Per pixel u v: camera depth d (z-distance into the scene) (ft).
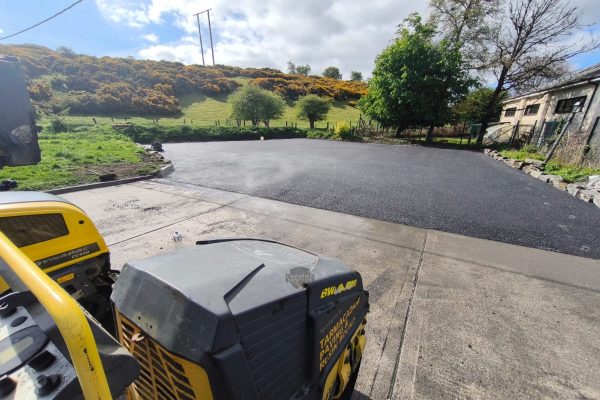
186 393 2.91
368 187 25.07
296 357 3.48
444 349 7.88
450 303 9.86
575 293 10.59
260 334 2.99
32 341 2.48
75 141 42.50
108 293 7.36
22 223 5.84
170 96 99.60
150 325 3.03
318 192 23.25
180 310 2.83
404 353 7.73
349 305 4.79
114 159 31.58
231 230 15.61
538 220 17.80
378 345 7.99
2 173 23.13
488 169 34.73
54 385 2.19
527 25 55.01
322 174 29.96
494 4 59.52
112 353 2.47
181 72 118.32
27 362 2.34
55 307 1.99
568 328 8.80
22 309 2.76
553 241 14.96
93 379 1.99
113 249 13.20
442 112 64.03
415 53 60.95
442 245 14.35
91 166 28.27
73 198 20.35
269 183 25.79
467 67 62.90
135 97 88.74
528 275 11.73
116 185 24.04
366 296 5.66
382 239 14.93
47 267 6.24
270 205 19.92
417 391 6.66
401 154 47.73
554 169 31.22
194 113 97.55
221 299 2.88
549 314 9.42
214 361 2.56
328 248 13.83
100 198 20.51
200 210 18.61
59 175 24.21
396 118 67.05
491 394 6.63
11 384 2.18
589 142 33.12
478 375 7.11
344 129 71.77
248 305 2.96
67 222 6.54
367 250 13.70
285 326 3.30
